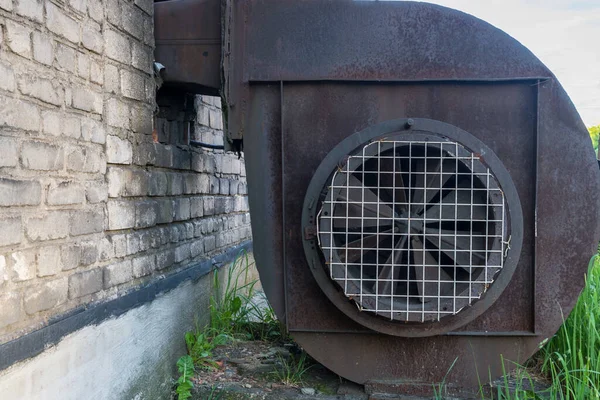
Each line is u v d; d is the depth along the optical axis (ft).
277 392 13.16
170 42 14.25
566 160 12.91
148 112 13.42
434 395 12.86
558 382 12.19
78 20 9.96
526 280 13.01
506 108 13.01
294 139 13.21
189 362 13.82
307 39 13.20
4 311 7.54
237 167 22.53
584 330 13.51
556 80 12.88
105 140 10.97
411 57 13.05
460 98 13.05
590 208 12.88
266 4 13.26
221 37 13.99
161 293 13.51
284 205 13.19
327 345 13.28
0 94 7.57
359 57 13.12
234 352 16.01
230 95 13.30
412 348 13.17
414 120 12.45
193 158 16.79
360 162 12.07
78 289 9.71
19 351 7.68
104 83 11.02
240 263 21.12
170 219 14.69
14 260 7.83
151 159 13.39
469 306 12.40
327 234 12.07
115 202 11.35
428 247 12.41
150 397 12.68
